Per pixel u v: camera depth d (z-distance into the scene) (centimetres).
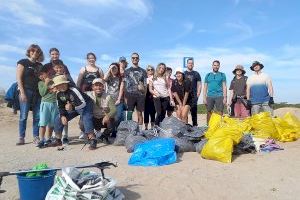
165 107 471
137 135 391
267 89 471
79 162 336
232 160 327
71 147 406
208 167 307
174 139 365
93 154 369
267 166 307
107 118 413
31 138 486
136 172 293
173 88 464
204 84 510
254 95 473
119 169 303
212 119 390
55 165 325
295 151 356
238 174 287
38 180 219
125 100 464
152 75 502
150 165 313
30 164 332
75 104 385
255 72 477
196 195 245
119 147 403
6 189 257
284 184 265
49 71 399
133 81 460
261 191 251
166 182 268
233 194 246
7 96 427
